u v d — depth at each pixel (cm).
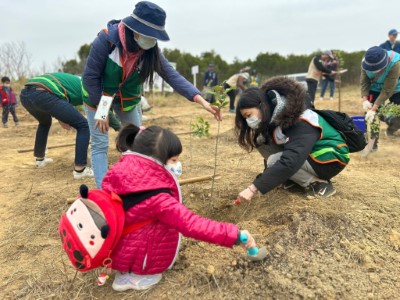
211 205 356
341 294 224
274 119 280
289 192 343
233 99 1119
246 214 334
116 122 467
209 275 243
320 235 272
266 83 291
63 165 541
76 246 212
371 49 479
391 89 485
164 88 1741
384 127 739
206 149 573
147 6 288
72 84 464
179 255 267
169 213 212
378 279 236
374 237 274
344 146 312
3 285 263
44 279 264
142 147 224
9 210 386
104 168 355
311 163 310
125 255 222
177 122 897
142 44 305
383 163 477
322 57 925
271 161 308
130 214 217
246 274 241
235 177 418
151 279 237
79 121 451
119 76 331
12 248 310
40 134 523
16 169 543
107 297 237
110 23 324
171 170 230
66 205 380
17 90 1518
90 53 322
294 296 222
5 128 978
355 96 1596
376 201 324
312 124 287
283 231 275
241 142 306
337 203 313
